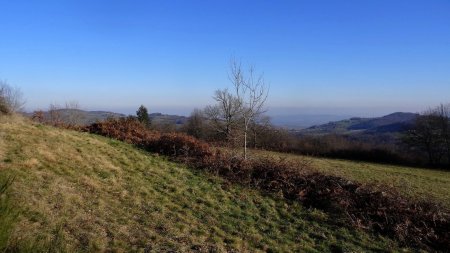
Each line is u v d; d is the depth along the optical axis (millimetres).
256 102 20562
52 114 26766
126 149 18516
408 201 15141
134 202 12391
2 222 4797
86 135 19422
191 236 10789
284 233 12367
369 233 13055
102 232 9750
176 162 18219
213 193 14953
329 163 34188
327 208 14594
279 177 16688
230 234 11562
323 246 11781
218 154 18938
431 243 12852
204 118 45375
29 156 13305
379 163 44625
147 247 9594
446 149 51250
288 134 50969
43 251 5191
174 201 13406
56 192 11219
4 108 19031
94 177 13555
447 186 25094
